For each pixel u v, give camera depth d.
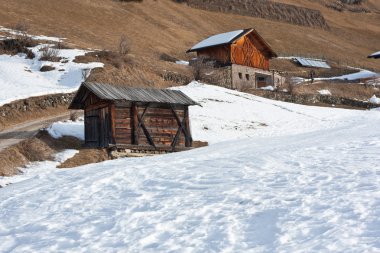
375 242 8.57
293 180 13.65
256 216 10.94
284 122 47.66
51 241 10.98
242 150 22.89
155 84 52.16
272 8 125.81
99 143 32.53
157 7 102.19
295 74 78.31
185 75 58.41
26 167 26.81
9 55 54.78
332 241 8.88
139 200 13.57
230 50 64.31
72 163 28.53
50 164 27.80
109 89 32.91
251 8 121.94
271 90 60.81
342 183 12.61
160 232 10.77
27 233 11.91
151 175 16.58
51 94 42.62
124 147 31.50
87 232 11.41
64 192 15.74
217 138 39.81
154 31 88.38
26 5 78.81
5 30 62.78
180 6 108.69
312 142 22.89
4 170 25.12
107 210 13.05
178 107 34.34
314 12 133.00
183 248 9.61
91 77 47.44
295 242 9.19
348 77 81.75
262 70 68.69
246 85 61.81
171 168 17.58
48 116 40.00
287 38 112.12
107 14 88.19
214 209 11.84
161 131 33.44
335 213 10.35
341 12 153.62
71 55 53.75
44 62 52.03
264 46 68.56
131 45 74.06
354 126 37.66
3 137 31.70
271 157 17.88
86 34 72.69
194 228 10.69
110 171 18.44
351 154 16.97
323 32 129.25
